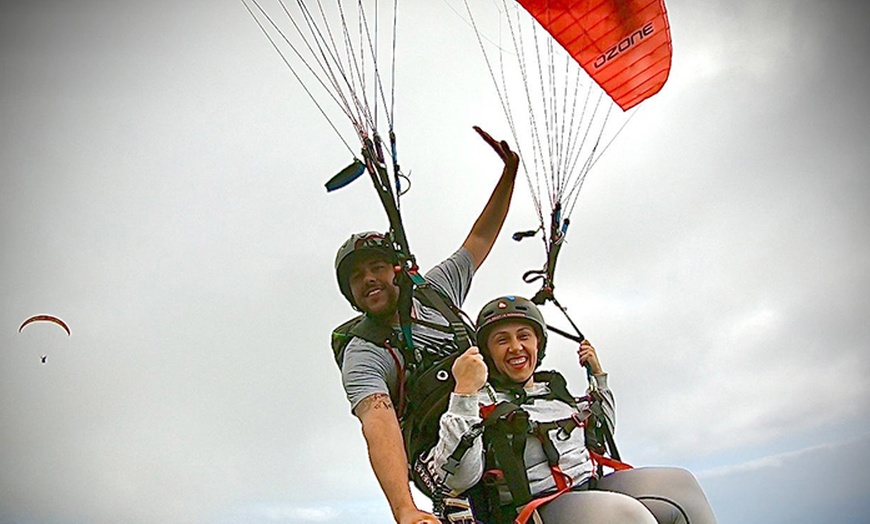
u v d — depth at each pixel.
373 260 3.15
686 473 2.72
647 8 3.98
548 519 2.51
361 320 3.19
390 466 2.64
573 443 2.79
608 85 4.29
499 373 2.91
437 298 3.16
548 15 4.08
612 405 3.10
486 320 2.94
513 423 2.67
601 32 4.09
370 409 2.81
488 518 2.68
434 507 2.80
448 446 2.54
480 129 3.78
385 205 3.13
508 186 3.77
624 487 2.69
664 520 2.57
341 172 3.23
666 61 4.18
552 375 3.03
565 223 3.82
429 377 2.94
